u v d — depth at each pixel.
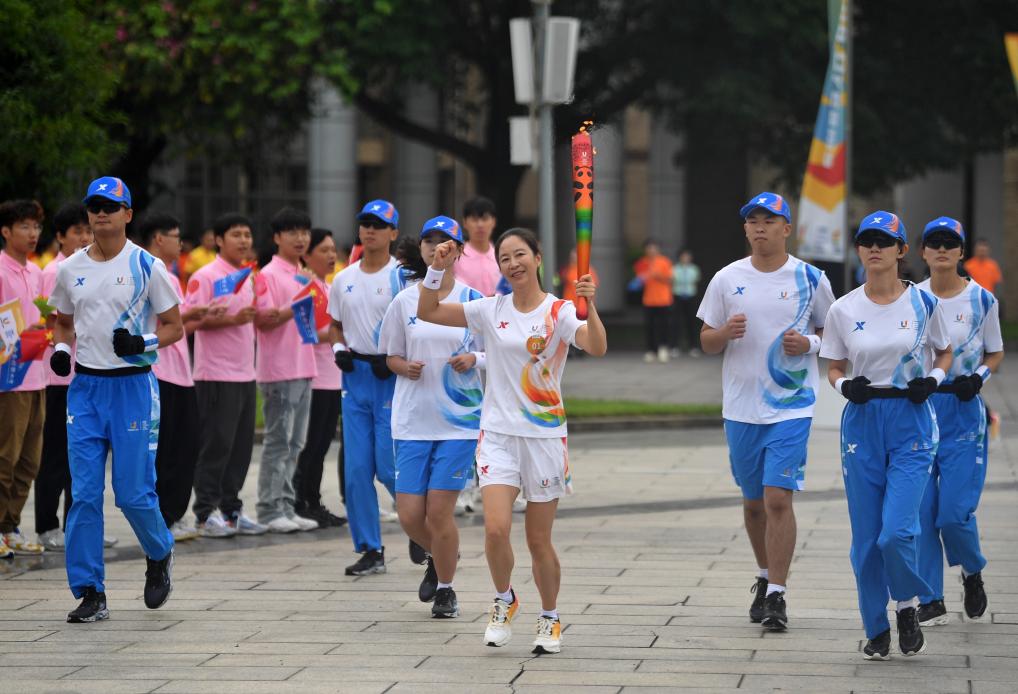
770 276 13.95
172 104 45.28
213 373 18.66
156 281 14.20
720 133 50.34
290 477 19.52
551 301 12.67
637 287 50.84
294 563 17.17
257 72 42.88
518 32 28.47
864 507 12.59
